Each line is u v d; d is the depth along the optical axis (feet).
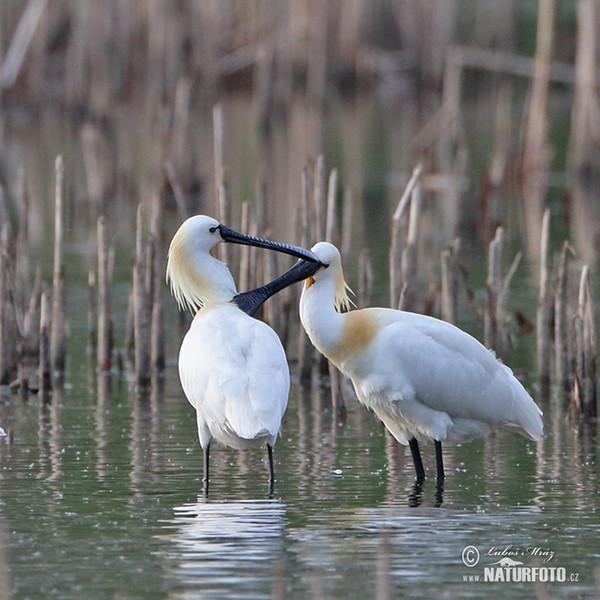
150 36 150.30
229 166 117.19
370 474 36.47
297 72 167.02
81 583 26.13
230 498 33.30
